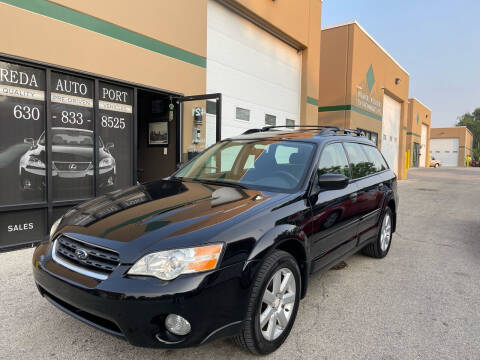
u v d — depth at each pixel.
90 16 5.38
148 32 6.32
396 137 22.84
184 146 7.38
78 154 5.44
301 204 2.86
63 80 5.18
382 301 3.44
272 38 10.76
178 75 7.02
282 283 2.57
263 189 3.05
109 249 2.15
